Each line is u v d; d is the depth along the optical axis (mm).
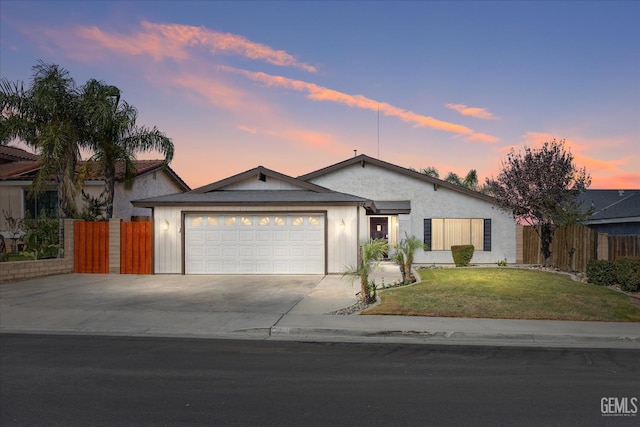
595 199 29188
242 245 18812
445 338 9508
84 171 20953
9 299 13102
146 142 20938
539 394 6148
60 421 5168
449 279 16000
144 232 18875
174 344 8875
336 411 5492
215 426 5047
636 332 9578
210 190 20516
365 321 10414
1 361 7621
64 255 19078
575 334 9383
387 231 24797
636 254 16594
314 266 18703
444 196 24094
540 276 16844
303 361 7699
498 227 23984
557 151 20016
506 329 9750
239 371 7098
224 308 11898
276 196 19500
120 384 6445
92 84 19609
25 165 26891
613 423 5203
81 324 10422
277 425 5082
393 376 6902
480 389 6336
